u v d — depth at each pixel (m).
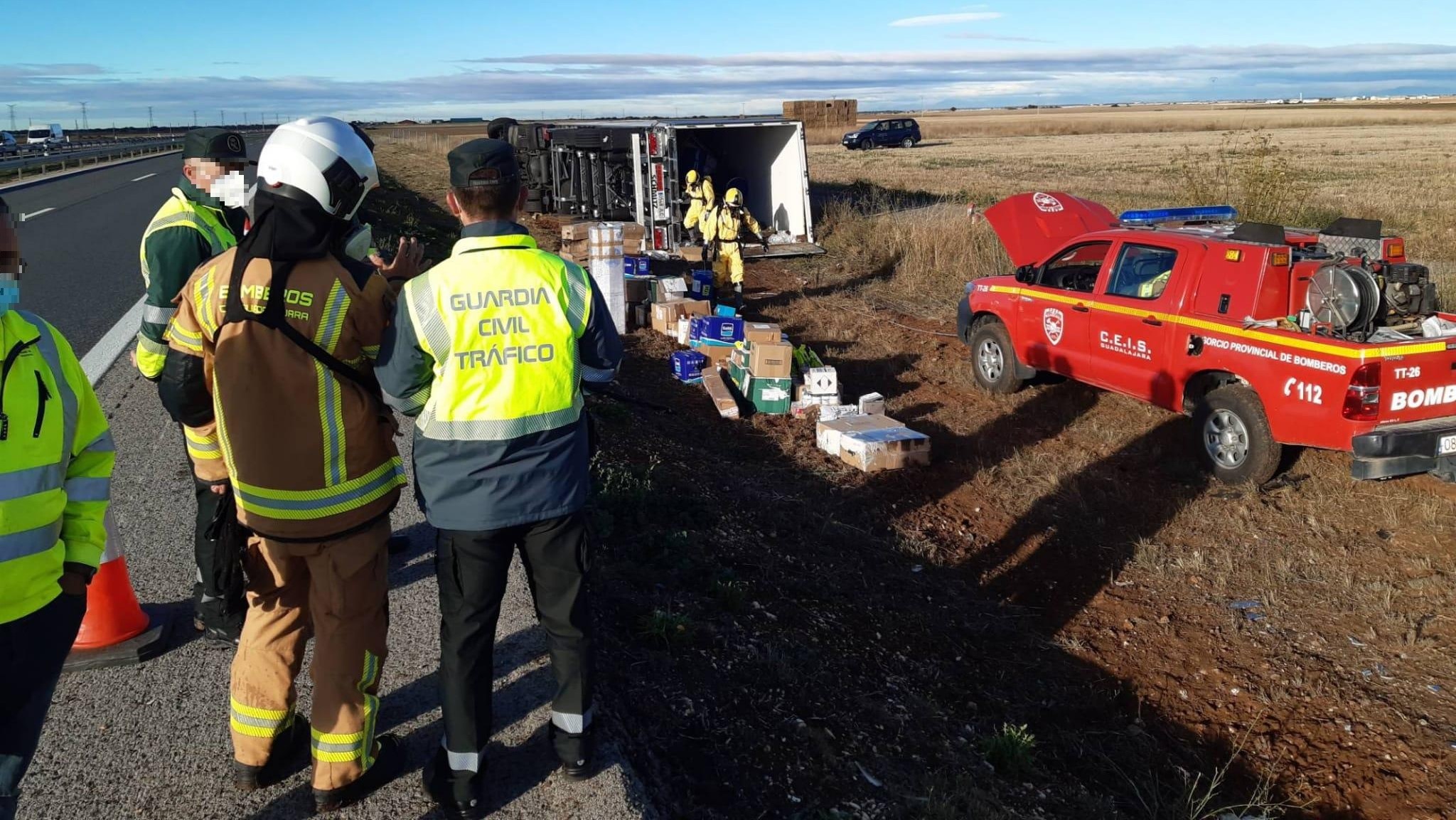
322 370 2.37
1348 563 6.02
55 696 3.23
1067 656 5.24
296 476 2.40
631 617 4.18
